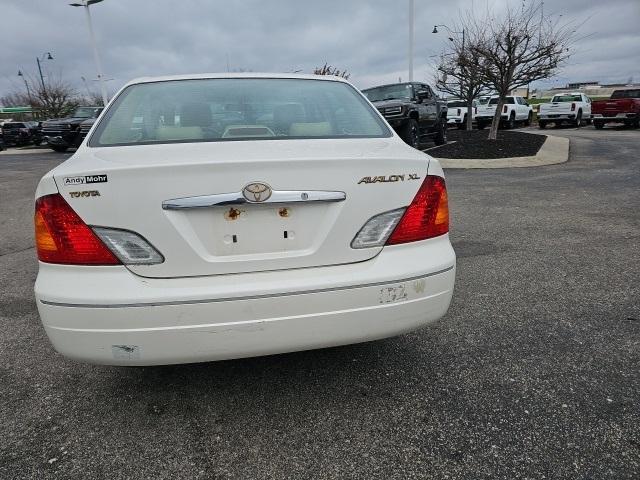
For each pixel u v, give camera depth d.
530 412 2.37
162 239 2.08
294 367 2.85
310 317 2.18
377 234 2.28
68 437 2.30
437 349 3.00
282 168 2.12
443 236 2.45
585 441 2.15
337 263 2.25
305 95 3.10
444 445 2.17
